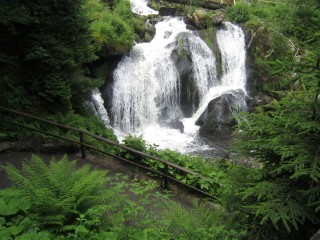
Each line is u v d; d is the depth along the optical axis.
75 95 11.44
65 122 10.23
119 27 15.38
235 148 4.45
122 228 4.13
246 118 4.33
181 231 4.32
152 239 4.00
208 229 4.26
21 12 9.20
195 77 16.88
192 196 7.22
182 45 16.94
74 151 8.88
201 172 8.30
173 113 16.42
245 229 4.11
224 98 15.84
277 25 18.94
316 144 3.75
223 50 18.23
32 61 10.27
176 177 7.79
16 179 4.72
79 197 4.64
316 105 3.85
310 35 3.69
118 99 15.13
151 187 5.28
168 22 19.03
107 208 4.54
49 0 9.87
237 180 4.31
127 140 8.90
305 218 3.71
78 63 10.75
